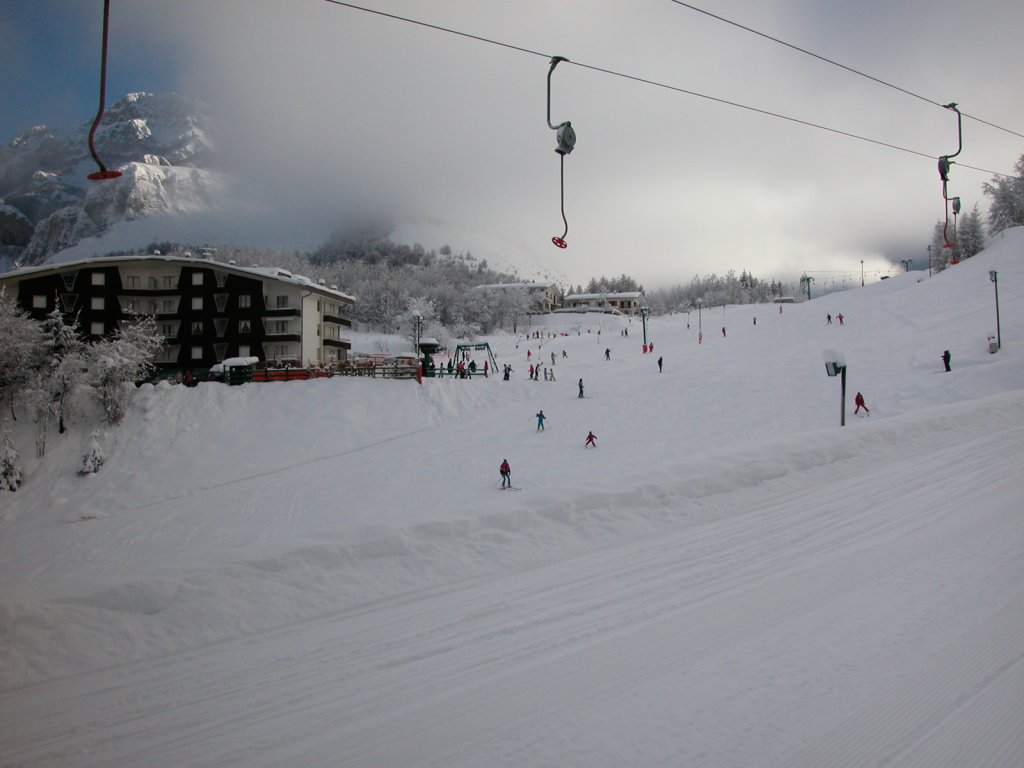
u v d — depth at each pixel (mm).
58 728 6355
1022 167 99125
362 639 8141
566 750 5742
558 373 62562
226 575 9664
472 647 7840
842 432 19344
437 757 5727
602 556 11008
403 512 27859
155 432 41875
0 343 42844
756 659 7262
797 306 98750
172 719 6477
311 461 38750
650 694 6621
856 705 6281
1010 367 36438
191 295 63719
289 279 63688
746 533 11984
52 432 41938
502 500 13125
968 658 7094
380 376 50875
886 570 9844
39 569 25688
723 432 36625
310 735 6137
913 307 65625
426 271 192500
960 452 18172
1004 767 5367
